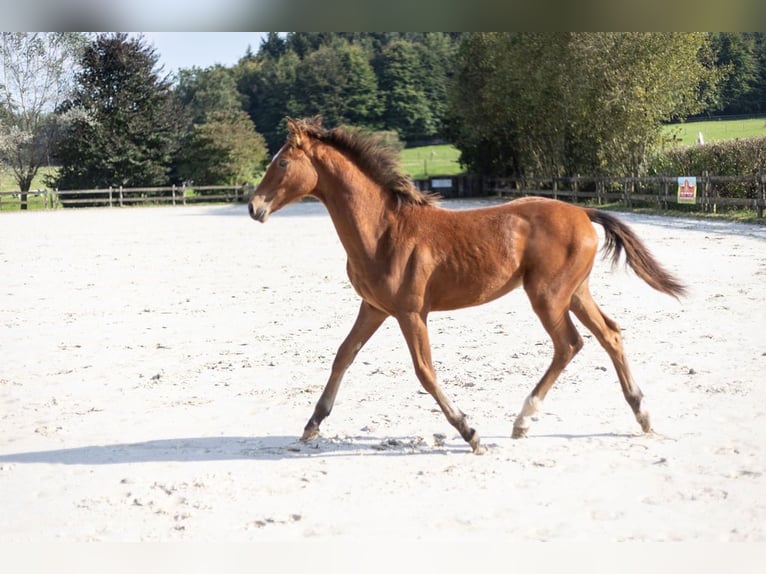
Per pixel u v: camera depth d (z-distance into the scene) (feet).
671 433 19.90
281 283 49.34
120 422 22.85
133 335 35.14
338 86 239.91
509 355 28.96
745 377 24.38
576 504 15.88
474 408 22.77
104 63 161.38
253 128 174.40
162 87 165.99
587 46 98.84
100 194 159.33
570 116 112.06
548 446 19.31
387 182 19.48
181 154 168.14
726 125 159.74
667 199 87.40
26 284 51.01
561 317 19.65
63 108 160.97
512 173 148.87
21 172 160.45
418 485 17.17
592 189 113.39
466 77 146.41
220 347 32.35
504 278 19.43
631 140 102.22
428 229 19.35
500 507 15.85
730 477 16.92
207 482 17.76
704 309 35.12
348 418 22.36
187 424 22.49
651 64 96.94
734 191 79.15
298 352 30.99
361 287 19.79
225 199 156.87
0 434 21.97
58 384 27.27
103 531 15.39
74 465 19.29
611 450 18.86
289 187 19.70
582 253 19.56
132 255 66.85
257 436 21.18
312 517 15.67
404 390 25.08
